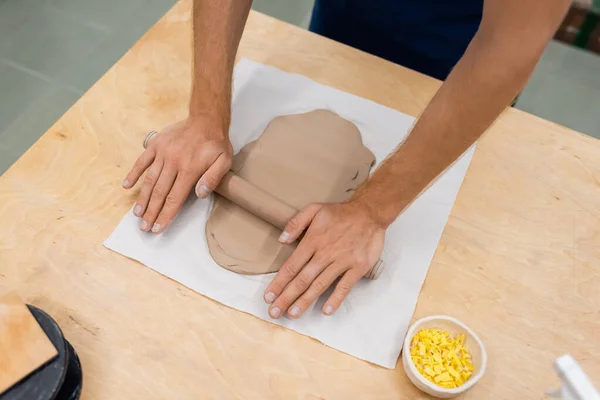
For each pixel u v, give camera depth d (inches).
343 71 39.4
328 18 46.1
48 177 32.4
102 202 31.8
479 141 36.6
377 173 29.8
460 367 26.9
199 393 26.4
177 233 31.2
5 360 22.3
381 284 30.5
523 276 31.4
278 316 28.4
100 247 30.2
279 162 33.8
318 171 33.7
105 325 27.8
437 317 27.9
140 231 31.0
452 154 27.4
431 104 27.0
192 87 32.9
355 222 29.8
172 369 26.9
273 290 28.9
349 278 29.1
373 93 38.5
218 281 29.8
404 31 43.6
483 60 23.9
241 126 35.7
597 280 31.5
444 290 30.6
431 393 26.6
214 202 32.4
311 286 28.8
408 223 32.8
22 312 23.5
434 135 26.7
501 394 27.5
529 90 72.1
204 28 31.8
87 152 33.7
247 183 31.4
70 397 24.4
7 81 66.2
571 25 72.0
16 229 30.2
